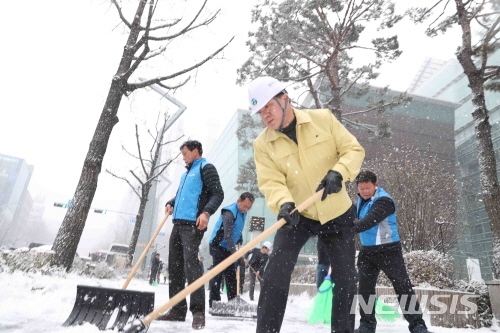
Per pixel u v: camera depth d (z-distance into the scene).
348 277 1.84
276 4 13.05
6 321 2.20
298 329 3.02
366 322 3.01
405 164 13.24
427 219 11.49
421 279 5.59
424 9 11.09
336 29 13.50
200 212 3.08
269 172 2.01
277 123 1.91
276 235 1.93
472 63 9.73
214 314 3.73
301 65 14.14
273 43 13.41
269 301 1.72
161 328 2.48
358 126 15.06
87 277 6.75
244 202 4.47
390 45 12.92
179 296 1.50
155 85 9.70
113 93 7.68
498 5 9.48
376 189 3.31
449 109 36.31
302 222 1.91
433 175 13.52
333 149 2.00
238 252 1.58
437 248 10.98
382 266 3.09
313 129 1.96
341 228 1.91
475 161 33.00
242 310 4.01
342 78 15.00
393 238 3.06
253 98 1.91
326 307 3.72
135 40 8.49
